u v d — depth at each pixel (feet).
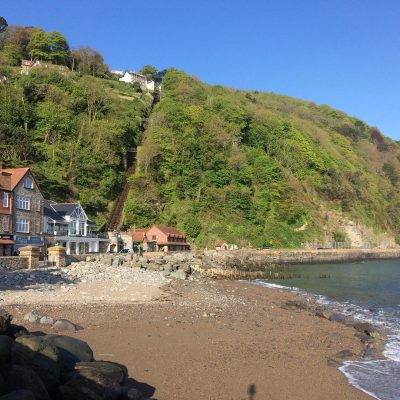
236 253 286.46
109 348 52.54
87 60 527.40
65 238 216.74
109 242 255.29
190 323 70.44
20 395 27.20
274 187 382.01
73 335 56.80
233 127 432.66
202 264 207.10
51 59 492.13
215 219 339.36
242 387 43.78
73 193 302.66
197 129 398.21
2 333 37.91
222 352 54.75
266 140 449.48
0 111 327.67
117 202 325.62
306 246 364.99
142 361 48.78
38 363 32.63
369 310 97.35
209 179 363.35
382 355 58.54
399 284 161.58
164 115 401.90
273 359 53.67
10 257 127.24
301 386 45.27
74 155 325.01
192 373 46.34
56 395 31.83
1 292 91.15
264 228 357.00
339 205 440.04
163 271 165.58
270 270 223.10
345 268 255.91
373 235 443.32
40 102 363.15
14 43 504.43
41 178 286.87
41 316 62.03
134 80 556.51
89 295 95.40
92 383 32.58
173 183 349.00
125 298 94.94
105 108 401.29
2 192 175.32
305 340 64.64
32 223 192.95
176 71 552.41
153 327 65.10
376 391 45.11
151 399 37.27
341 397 43.04
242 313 84.99
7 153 291.58
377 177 569.23
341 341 65.36
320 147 517.96
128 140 387.14
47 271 127.95
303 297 119.55
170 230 301.22
